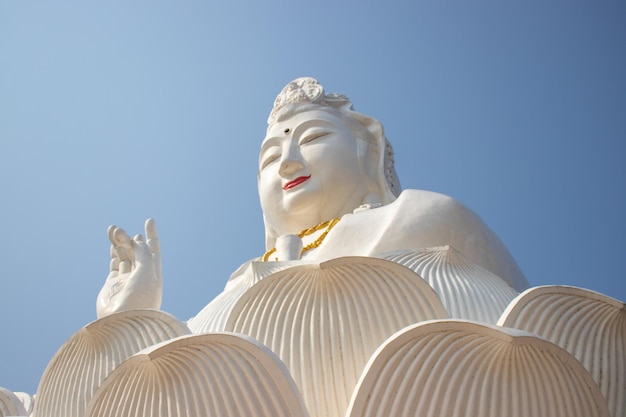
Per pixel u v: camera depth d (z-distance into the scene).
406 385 6.31
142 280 10.23
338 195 12.91
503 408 6.39
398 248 10.52
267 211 13.29
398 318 7.50
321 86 13.83
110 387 6.71
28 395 10.42
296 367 7.37
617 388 7.45
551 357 6.45
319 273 7.57
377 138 13.61
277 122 13.54
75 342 8.05
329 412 7.23
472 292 8.75
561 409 6.53
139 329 7.93
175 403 6.50
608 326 7.51
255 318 7.65
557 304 7.40
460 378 6.38
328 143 13.06
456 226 10.65
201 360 6.45
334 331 7.44
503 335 6.30
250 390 6.38
